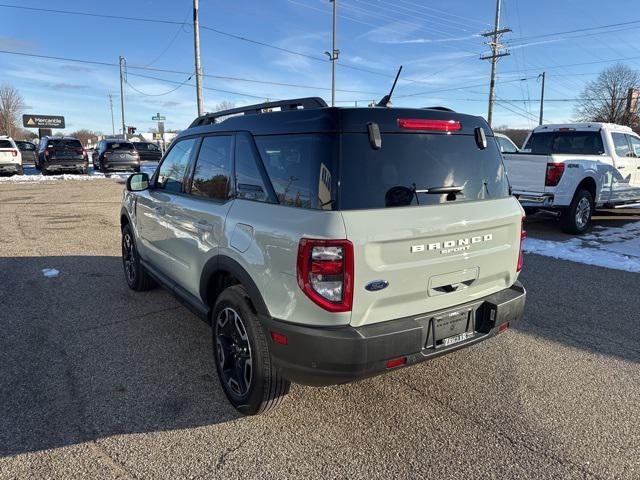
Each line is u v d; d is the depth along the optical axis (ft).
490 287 10.73
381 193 8.75
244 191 10.36
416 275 9.05
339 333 8.36
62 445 9.23
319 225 8.27
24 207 40.65
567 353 13.43
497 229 10.45
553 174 28.37
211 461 8.84
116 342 13.82
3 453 8.96
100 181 66.23
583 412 10.53
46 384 11.47
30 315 15.81
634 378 12.04
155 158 110.83
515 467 8.71
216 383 11.64
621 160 33.37
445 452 9.14
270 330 9.02
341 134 8.60
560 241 28.48
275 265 8.89
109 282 19.43
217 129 11.92
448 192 9.66
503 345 13.94
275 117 9.82
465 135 10.31
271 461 8.86
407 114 9.35
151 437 9.53
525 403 10.88
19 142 98.32
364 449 9.23
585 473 8.57
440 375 12.16
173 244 13.44
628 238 29.37
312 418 10.25
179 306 16.70
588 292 18.79
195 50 73.67
